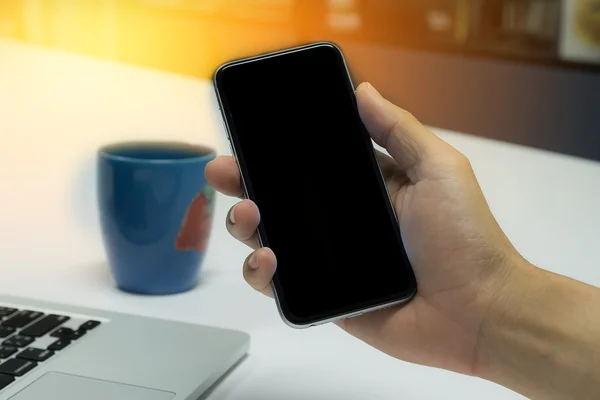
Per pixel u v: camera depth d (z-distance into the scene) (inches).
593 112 62.2
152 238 27.6
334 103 24.8
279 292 23.7
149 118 46.0
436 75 64.1
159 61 64.4
